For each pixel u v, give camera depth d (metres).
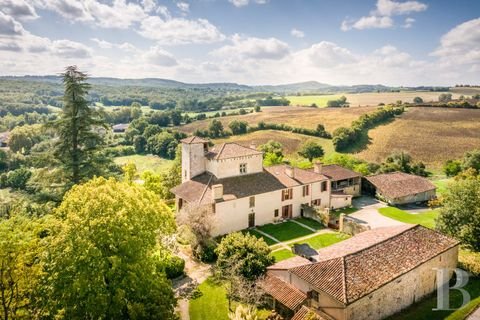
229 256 32.16
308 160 98.38
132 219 23.78
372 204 62.75
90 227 21.95
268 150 93.56
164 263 33.53
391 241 29.55
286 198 51.88
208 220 38.91
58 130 39.88
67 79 39.91
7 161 97.00
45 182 39.03
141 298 22.48
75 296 20.69
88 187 24.89
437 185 75.19
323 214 49.97
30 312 20.83
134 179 59.50
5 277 19.19
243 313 25.09
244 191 47.78
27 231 21.48
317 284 25.11
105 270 21.64
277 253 40.09
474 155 80.31
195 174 51.47
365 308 24.06
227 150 51.12
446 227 37.59
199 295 31.27
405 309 27.14
